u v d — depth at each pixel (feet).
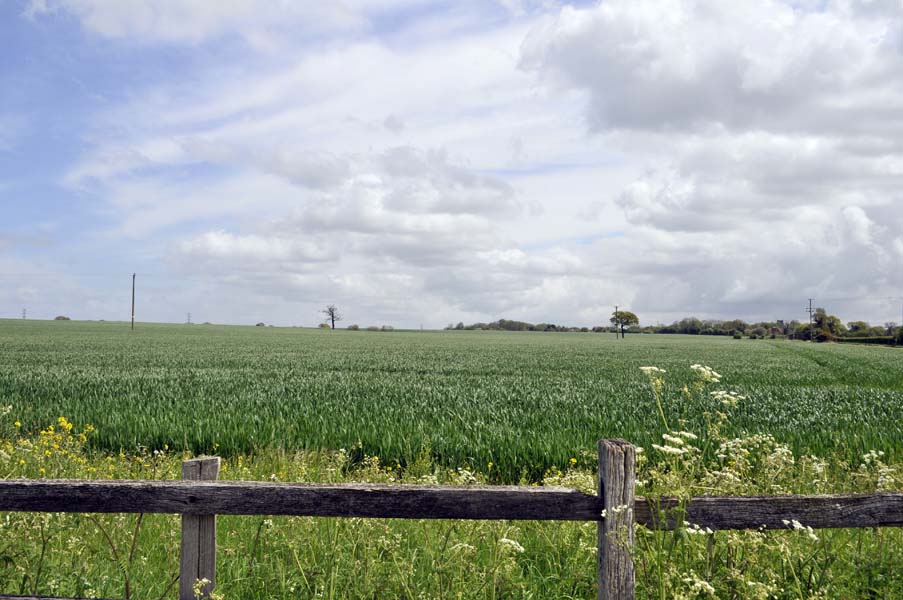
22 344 187.32
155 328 391.65
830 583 13.76
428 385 72.18
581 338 422.82
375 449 35.22
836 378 103.40
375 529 15.19
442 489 11.54
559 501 11.60
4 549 14.02
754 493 16.46
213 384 70.69
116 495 11.67
